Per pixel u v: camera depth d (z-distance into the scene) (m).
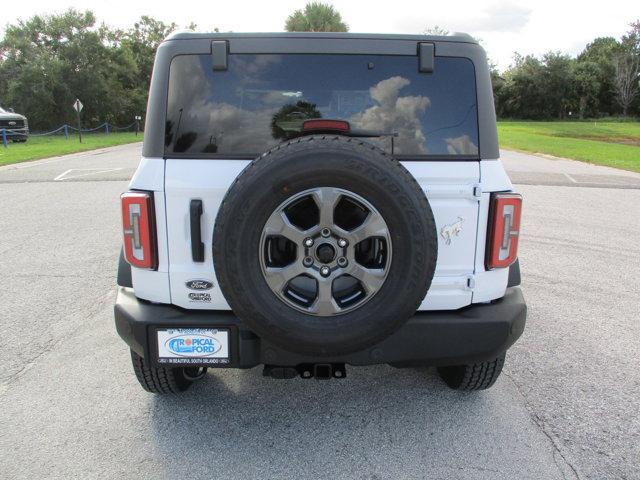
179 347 2.68
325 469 2.69
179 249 2.68
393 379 3.67
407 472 2.67
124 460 2.75
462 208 2.69
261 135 2.71
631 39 76.62
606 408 3.29
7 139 27.02
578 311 5.00
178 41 2.69
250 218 2.31
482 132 2.72
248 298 2.37
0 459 2.74
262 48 2.69
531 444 2.91
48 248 6.91
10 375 3.64
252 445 2.90
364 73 2.71
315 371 2.70
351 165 2.29
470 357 2.74
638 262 6.65
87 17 44.44
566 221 8.98
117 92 48.09
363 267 2.39
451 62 2.72
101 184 12.34
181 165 2.63
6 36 43.16
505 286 2.84
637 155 23.25
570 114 73.44
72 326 4.47
